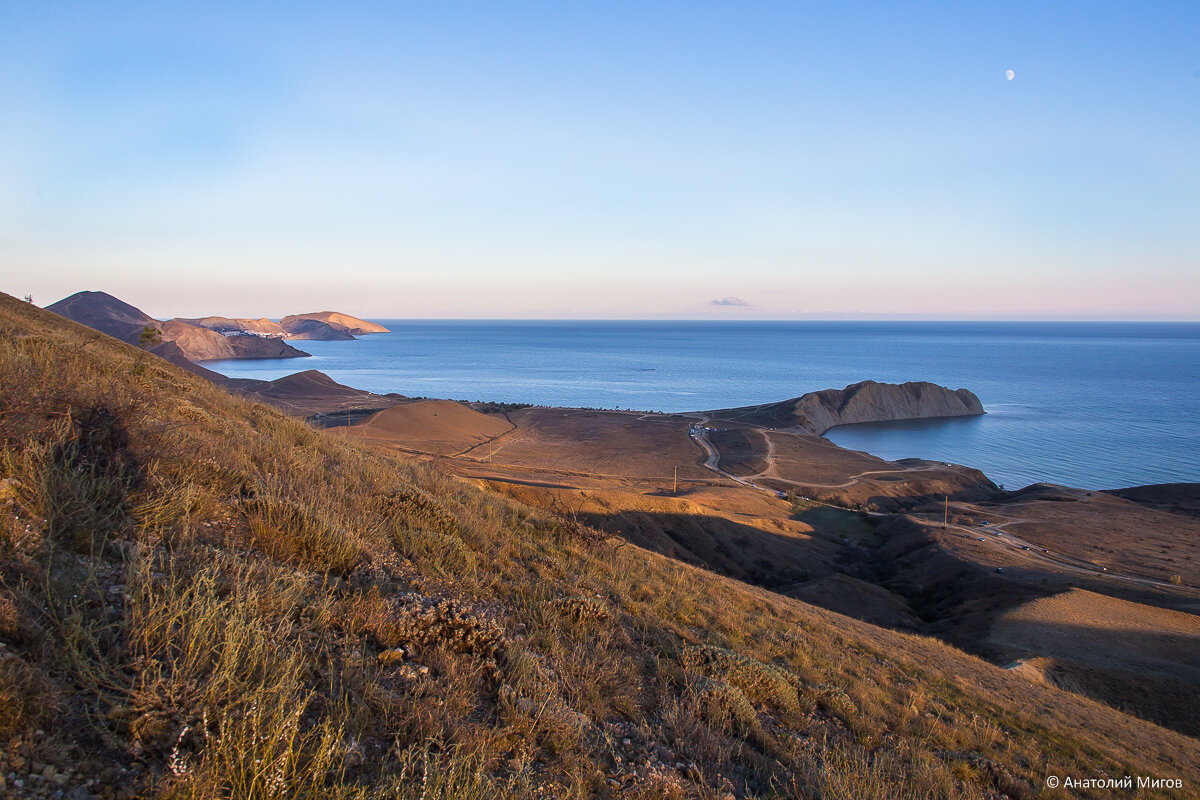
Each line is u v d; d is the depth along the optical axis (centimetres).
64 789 245
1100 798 806
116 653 322
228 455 711
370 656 437
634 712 543
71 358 827
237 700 321
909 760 703
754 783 502
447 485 1410
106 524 430
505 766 387
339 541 589
